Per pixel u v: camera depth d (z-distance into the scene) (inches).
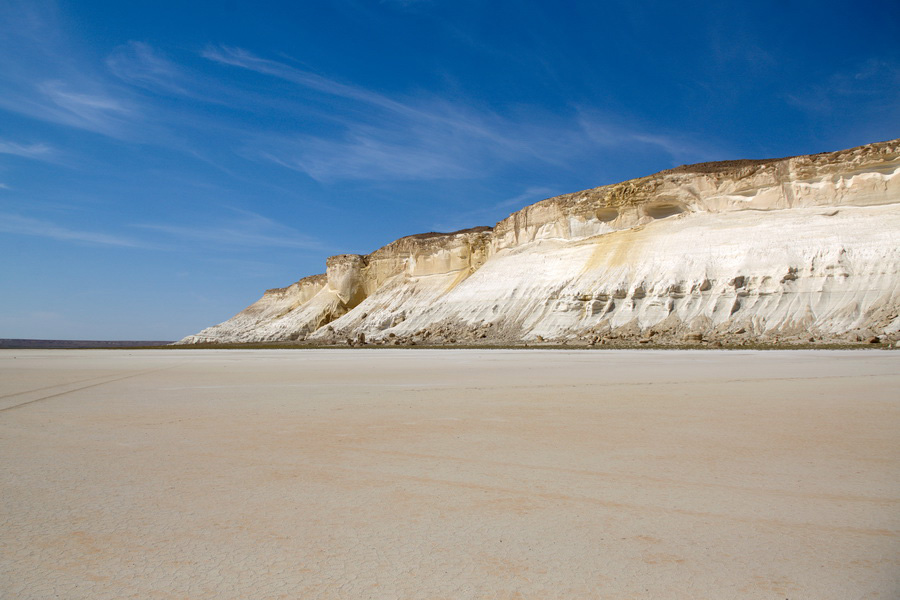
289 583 172.1
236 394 726.5
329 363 1606.8
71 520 229.3
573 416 501.4
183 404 614.9
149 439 401.7
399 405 592.1
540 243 4124.0
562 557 191.3
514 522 226.2
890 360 1321.4
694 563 185.2
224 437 408.2
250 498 258.7
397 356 2055.9
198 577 176.6
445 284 5024.6
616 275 3366.1
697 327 2765.7
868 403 565.9
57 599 160.1
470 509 242.5
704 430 422.9
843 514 231.3
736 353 1804.9
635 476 292.8
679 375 959.6
